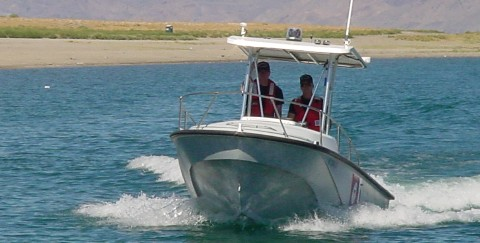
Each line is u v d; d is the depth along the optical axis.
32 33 171.50
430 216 34.09
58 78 112.62
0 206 36.19
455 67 153.00
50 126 62.69
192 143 30.89
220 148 30.34
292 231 31.81
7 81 106.69
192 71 131.00
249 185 30.94
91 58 142.50
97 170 44.56
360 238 31.12
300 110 32.72
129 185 40.78
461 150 50.75
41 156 49.03
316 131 32.12
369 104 78.88
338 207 32.41
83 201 37.22
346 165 31.61
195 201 33.16
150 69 134.12
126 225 32.84
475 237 31.36
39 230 32.31
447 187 39.94
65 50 148.62
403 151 50.34
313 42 31.97
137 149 51.97
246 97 32.44
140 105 79.19
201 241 30.52
